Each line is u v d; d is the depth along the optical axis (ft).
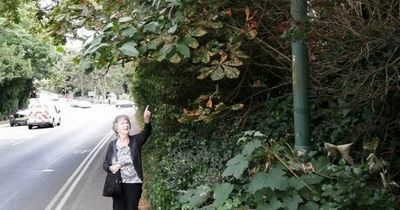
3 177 40.91
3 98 135.54
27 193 33.94
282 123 21.40
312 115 19.16
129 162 19.61
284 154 12.42
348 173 11.69
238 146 20.42
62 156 55.06
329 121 18.62
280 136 20.42
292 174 11.81
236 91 23.18
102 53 13.47
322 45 13.84
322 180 11.71
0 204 30.63
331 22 12.63
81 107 232.94
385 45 12.35
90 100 310.45
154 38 14.33
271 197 11.13
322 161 12.21
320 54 14.39
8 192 34.40
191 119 19.34
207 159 21.52
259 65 20.70
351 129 16.89
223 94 23.45
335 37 13.05
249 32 16.38
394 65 12.71
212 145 22.79
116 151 19.72
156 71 26.84
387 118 15.81
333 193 11.11
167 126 28.86
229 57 17.79
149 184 25.70
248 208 12.54
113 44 13.66
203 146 23.47
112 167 19.44
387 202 11.23
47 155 56.18
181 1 14.44
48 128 103.86
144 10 14.57
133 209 19.61
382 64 13.14
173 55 14.69
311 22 12.34
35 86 178.29
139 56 15.29
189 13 15.05
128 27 13.92
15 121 114.73
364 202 10.96
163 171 22.20
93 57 13.56
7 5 38.99
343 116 17.38
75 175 41.27
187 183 19.76
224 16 16.65
